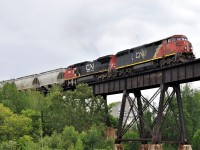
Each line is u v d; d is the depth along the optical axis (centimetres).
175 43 6112
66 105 7225
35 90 9100
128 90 6556
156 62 6462
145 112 8412
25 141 6362
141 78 6238
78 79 8425
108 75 7444
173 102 8281
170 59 6166
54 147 6259
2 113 6700
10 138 6400
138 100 6650
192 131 8488
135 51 6906
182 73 5525
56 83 9094
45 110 7688
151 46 6569
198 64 5303
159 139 5609
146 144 6412
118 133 6384
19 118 6650
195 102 9125
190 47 6159
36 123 7175
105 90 7119
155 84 5956
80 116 7069
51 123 7181
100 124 7000
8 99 7819
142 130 6444
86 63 8275
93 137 6575
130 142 8031
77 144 6206
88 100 7200
